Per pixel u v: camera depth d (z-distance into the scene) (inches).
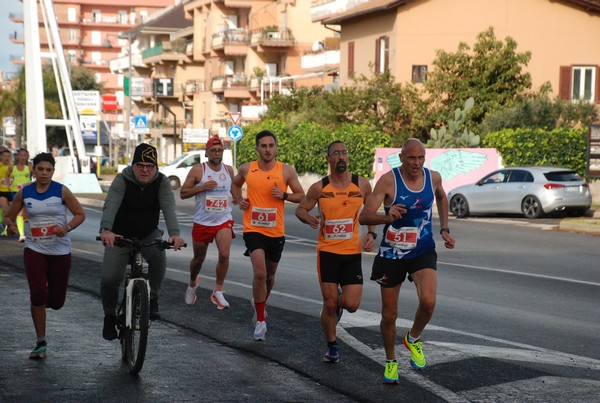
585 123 1888.5
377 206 386.3
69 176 2207.2
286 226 1342.3
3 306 569.3
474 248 1035.9
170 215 418.9
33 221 428.5
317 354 435.5
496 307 618.2
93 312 549.6
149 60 4694.9
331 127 2219.5
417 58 2251.5
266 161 497.7
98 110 2682.1
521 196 1466.5
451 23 2228.1
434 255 391.9
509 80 2102.6
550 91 2037.4
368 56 2399.1
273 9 3831.2
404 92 2158.0
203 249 578.9
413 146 381.4
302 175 2222.0
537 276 792.3
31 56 2298.2
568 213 1494.8
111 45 7691.9
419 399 355.9
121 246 416.5
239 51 3799.2
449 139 1926.7
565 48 2210.9
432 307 383.9
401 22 2249.0
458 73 2113.7
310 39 3690.9
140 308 390.0
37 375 392.5
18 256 842.8
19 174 1066.1
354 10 2472.9
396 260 386.9
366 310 587.5
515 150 1738.4
